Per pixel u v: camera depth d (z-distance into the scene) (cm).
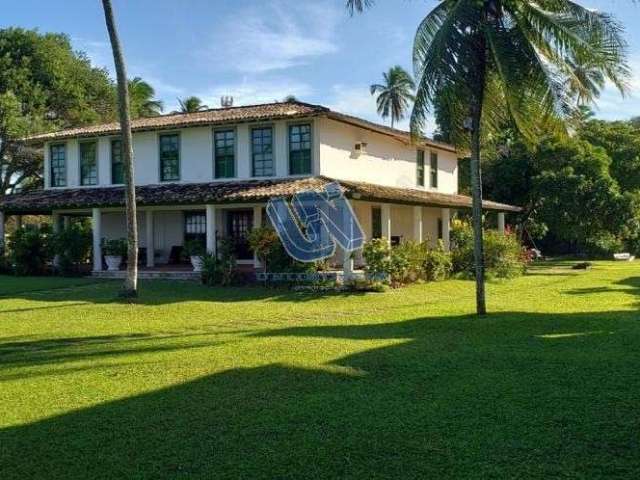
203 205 2292
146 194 2378
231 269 2116
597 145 4356
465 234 2681
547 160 3959
